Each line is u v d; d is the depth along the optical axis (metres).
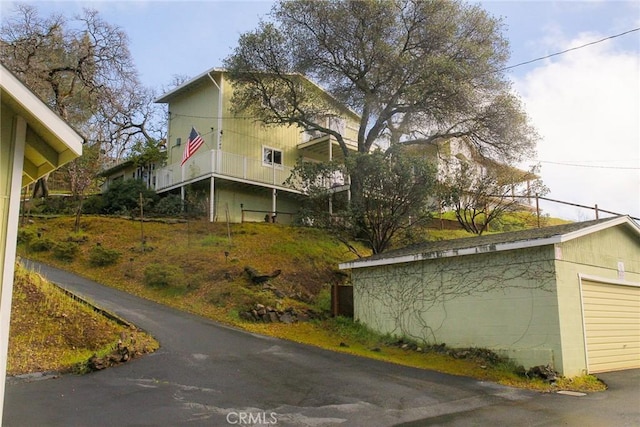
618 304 12.13
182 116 26.56
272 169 24.80
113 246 18.84
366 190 17.02
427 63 20.11
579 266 11.04
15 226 4.61
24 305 10.44
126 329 10.95
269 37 21.30
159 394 7.45
